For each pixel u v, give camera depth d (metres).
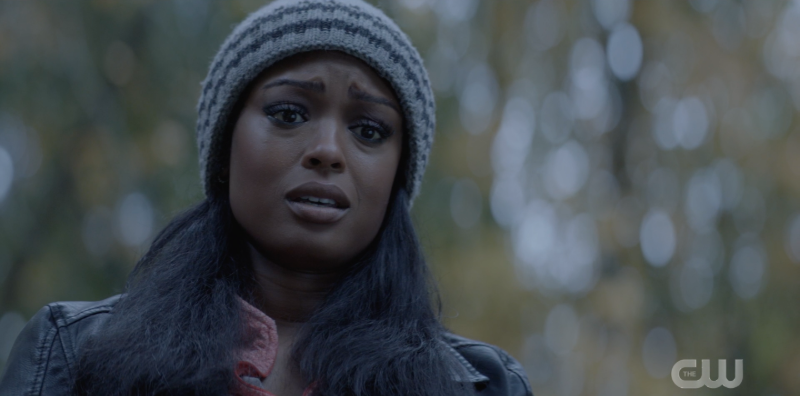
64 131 4.07
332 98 1.30
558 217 4.16
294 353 1.29
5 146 4.16
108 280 4.18
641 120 4.39
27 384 1.23
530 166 4.20
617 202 4.34
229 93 1.34
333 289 1.36
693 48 4.34
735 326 4.41
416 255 1.43
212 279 1.32
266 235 1.30
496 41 4.32
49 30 3.87
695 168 4.35
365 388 1.25
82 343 1.27
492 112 4.29
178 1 4.11
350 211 1.31
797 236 4.47
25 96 3.90
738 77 4.30
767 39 4.34
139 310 1.26
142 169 4.04
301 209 1.27
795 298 4.49
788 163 4.37
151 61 4.08
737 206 4.45
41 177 4.19
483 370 1.46
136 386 1.17
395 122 1.36
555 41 4.38
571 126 4.33
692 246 4.32
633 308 4.02
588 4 4.37
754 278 4.53
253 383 1.23
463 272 3.98
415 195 1.51
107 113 4.07
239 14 4.00
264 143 1.29
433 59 4.15
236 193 1.32
